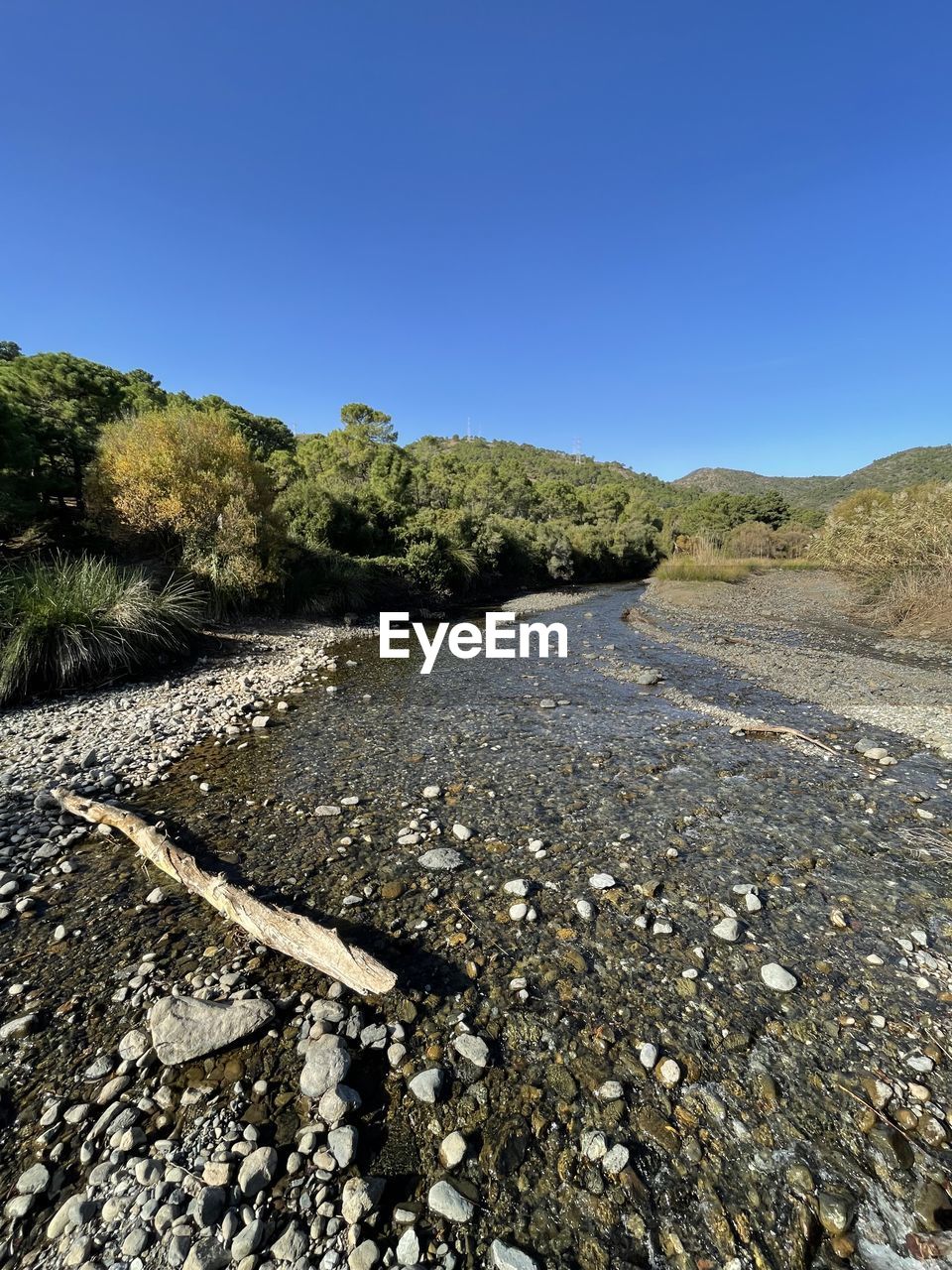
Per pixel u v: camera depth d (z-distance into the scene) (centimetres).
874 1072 293
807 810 585
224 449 1672
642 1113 270
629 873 471
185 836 523
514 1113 269
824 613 2108
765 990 348
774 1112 272
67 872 462
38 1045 301
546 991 346
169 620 1216
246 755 730
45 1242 212
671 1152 254
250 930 380
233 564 1589
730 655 1398
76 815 544
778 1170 247
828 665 1253
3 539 1487
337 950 347
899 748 754
